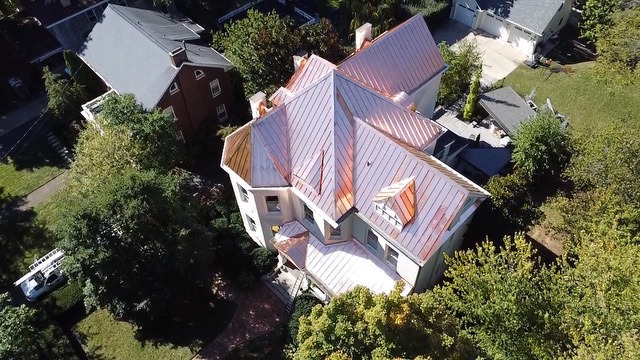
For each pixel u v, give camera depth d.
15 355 31.78
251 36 44.50
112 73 46.50
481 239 35.75
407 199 29.75
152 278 33.00
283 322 35.53
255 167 32.97
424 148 34.66
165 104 43.31
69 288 37.84
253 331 36.03
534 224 35.78
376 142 31.56
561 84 53.72
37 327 36.09
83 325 37.34
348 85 32.75
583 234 30.39
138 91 44.12
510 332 27.17
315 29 46.34
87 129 41.78
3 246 43.22
